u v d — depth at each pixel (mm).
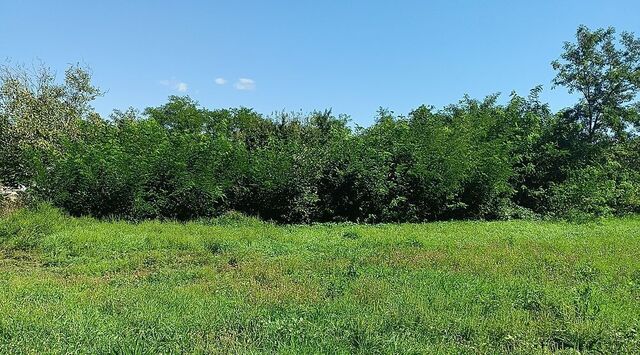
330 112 21547
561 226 16141
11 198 14422
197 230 12281
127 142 15797
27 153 15008
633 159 24547
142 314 5527
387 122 18672
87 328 5004
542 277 7809
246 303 6172
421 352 4680
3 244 9734
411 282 7352
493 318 5621
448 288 7020
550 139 21438
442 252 9938
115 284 7391
